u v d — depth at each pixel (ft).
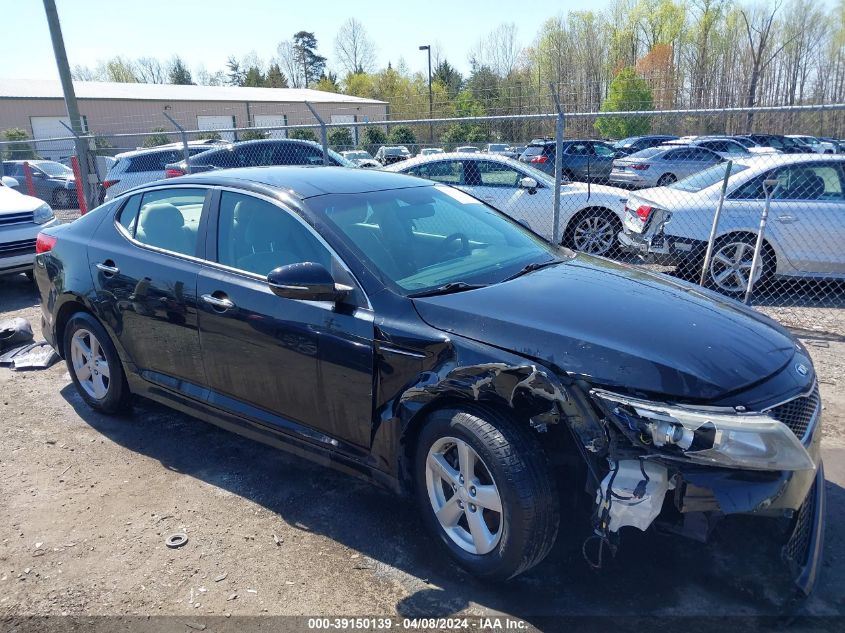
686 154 50.90
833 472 12.27
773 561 9.26
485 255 11.92
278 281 9.70
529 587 9.26
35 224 27.14
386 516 11.08
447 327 9.34
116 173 39.29
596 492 8.23
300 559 9.96
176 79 266.16
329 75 279.49
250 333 11.21
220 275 11.79
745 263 24.34
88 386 15.30
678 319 9.43
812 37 130.52
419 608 8.91
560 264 12.01
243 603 9.05
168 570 9.77
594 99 111.34
